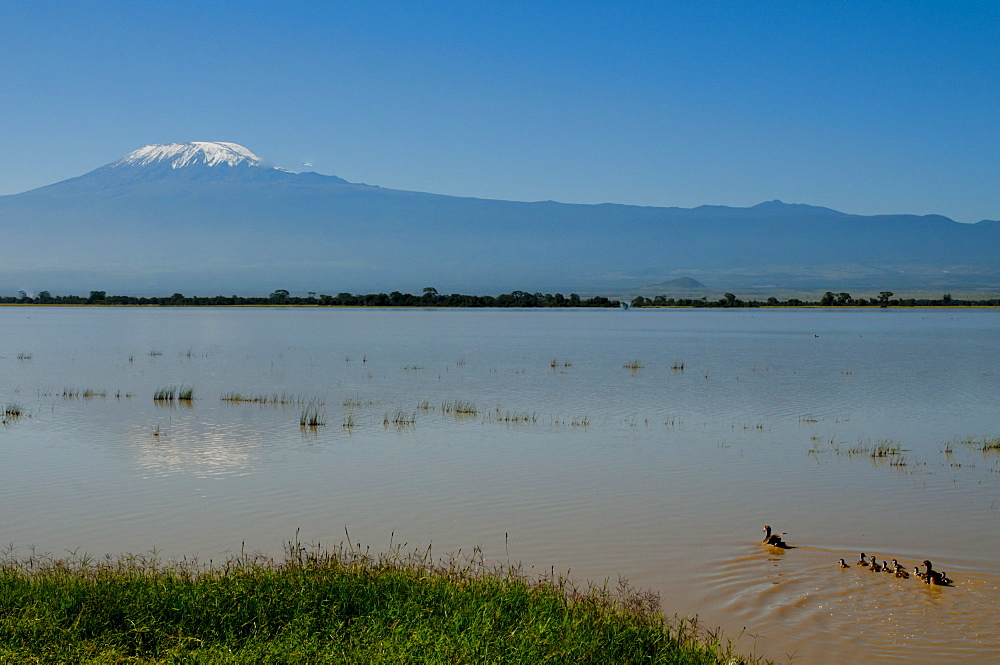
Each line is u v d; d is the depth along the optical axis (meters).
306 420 29.77
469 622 10.84
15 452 24.20
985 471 22.09
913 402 36.06
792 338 90.19
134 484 20.31
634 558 15.12
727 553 15.38
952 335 96.19
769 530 16.12
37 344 75.00
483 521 17.38
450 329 110.75
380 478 21.06
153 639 10.34
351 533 16.55
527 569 14.46
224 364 54.59
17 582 11.98
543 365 54.66
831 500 19.11
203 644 10.20
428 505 18.58
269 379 45.12
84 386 41.09
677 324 132.50
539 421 30.41
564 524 17.14
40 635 10.20
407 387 41.47
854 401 36.28
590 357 62.00
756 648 11.57
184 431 27.84
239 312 198.75
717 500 19.11
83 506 18.34
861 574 14.30
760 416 31.89
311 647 10.03
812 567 14.66
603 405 34.84
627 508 18.38
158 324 122.69
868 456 24.12
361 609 11.38
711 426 29.48
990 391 40.09
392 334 96.38
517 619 11.18
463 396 37.78
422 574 12.98
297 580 12.15
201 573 13.02
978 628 12.17
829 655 11.36
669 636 11.04
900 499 19.20
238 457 23.66
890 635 11.99
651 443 26.11
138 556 14.84
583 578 14.05
